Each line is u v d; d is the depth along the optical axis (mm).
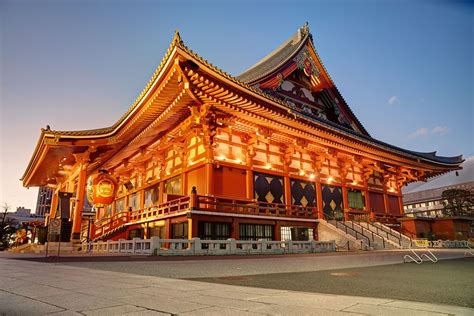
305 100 37719
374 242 28141
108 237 28734
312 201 32500
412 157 39469
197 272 9477
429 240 32375
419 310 4082
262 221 25312
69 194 27016
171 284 6527
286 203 29781
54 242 25172
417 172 44969
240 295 5281
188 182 27578
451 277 8562
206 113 22938
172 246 18031
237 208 24844
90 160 32906
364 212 37281
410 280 7918
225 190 25734
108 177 24453
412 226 34906
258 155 29141
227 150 26797
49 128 28375
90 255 17984
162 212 25141
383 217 37688
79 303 4512
